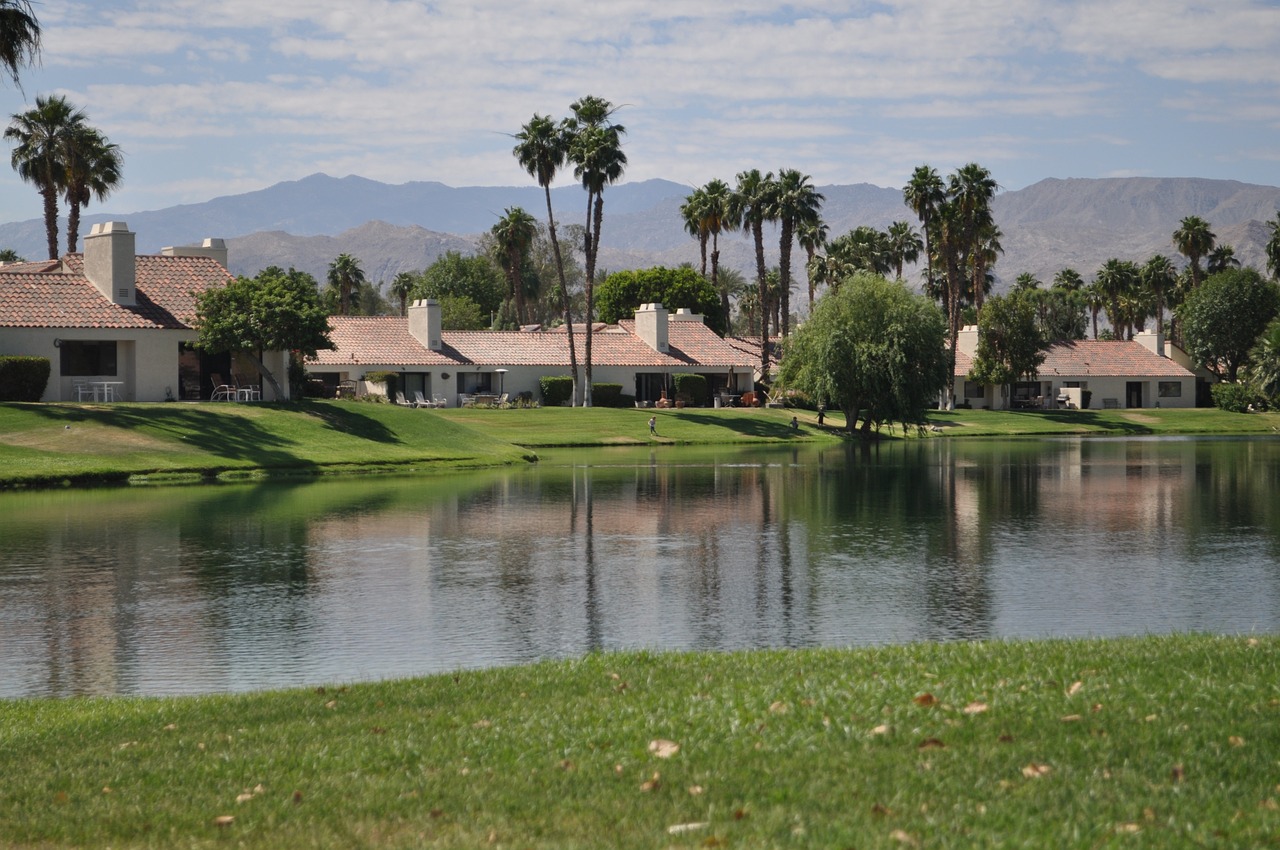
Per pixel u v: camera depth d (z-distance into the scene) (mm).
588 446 79312
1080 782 9562
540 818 9594
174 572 29656
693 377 104375
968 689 12648
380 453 61906
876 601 26172
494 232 131875
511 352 101250
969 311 146000
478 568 30531
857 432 92562
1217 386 125312
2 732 14242
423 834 9430
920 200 108812
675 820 9344
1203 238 141375
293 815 10117
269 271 67562
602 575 29531
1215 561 31656
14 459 50312
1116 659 14078
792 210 104062
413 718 13383
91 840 9914
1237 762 9875
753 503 45531
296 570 30078
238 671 19984
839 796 9562
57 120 83875
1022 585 28109
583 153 91375
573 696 13992
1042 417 113750
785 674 14438
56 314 61469
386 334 99188
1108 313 169000
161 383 63938
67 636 22703
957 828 8734
